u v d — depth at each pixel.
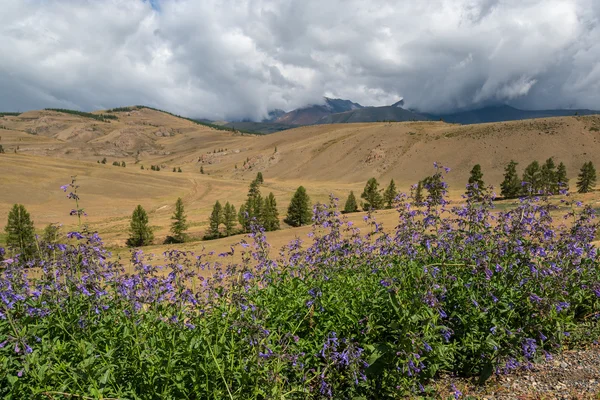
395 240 7.11
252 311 4.98
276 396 4.31
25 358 4.09
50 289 5.47
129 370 4.64
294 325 6.02
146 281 5.62
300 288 6.83
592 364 5.55
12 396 4.17
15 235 49.50
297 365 4.90
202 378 4.52
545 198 6.85
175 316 5.35
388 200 99.62
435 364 5.12
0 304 4.43
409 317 5.05
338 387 5.29
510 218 6.71
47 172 190.38
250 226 7.22
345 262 7.68
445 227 7.01
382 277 6.74
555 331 5.95
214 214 94.06
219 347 4.54
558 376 5.39
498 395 5.11
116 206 148.12
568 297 6.50
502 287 6.13
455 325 6.10
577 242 6.83
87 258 5.40
